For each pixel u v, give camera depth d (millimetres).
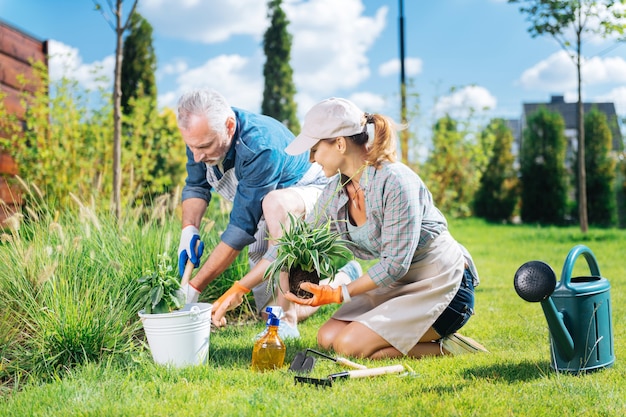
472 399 2230
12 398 2416
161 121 9023
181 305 2811
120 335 3035
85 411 2176
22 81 7727
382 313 3014
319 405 2199
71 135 7852
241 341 3383
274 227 3305
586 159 14766
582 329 2551
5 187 7312
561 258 7512
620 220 14703
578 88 10203
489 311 4230
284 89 20156
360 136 2943
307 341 3357
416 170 12914
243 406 2191
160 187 8250
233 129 3236
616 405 2162
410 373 2604
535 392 2316
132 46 13031
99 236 3967
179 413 2150
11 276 3369
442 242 3074
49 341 2916
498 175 15453
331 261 2916
